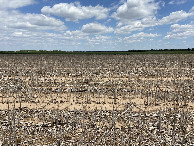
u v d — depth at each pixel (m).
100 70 33.22
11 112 14.22
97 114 14.04
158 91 19.61
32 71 32.03
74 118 13.35
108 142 10.43
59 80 25.20
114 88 21.02
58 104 16.16
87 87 21.19
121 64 42.00
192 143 10.26
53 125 12.38
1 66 38.88
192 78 25.98
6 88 20.62
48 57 67.69
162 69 33.41
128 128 11.99
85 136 11.07
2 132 11.30
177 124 12.33
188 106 15.57
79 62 47.31
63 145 10.15
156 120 13.02
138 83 23.28
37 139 10.72
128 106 15.73
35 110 14.76
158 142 10.41
